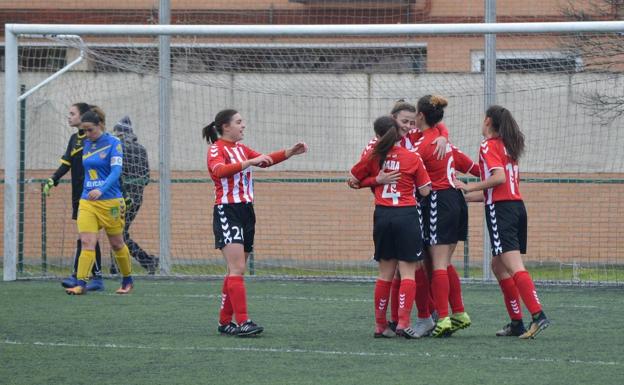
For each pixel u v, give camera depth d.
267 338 26.53
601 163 47.22
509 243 26.11
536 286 42.19
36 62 52.66
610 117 46.81
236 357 23.31
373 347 24.91
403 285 26.20
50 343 25.45
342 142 50.62
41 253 49.72
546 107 47.78
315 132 50.84
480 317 31.64
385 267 26.58
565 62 48.19
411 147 27.50
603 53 47.16
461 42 52.38
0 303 34.09
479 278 44.09
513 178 26.36
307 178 50.56
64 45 46.66
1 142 54.22
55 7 58.06
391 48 53.25
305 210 50.25
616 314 32.22
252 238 27.28
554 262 47.44
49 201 50.66
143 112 51.56
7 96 42.03
